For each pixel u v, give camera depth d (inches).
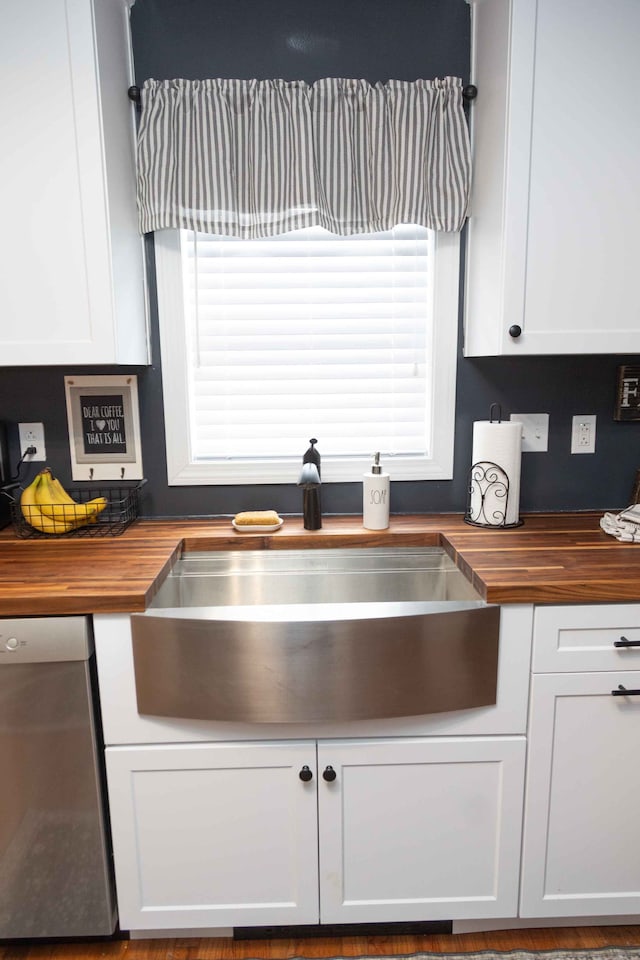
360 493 72.5
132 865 52.9
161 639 48.3
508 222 56.4
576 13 53.7
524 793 52.8
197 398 70.8
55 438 70.1
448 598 61.2
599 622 50.1
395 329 70.1
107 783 51.8
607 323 58.4
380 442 72.6
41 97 53.3
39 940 56.8
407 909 54.8
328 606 49.4
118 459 70.6
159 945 56.8
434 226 65.6
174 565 60.1
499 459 64.2
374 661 48.2
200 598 63.8
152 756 50.8
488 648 49.6
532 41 54.0
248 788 51.9
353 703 48.8
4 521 68.5
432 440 71.4
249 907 54.1
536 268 57.2
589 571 51.6
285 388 70.9
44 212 54.9
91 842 52.1
